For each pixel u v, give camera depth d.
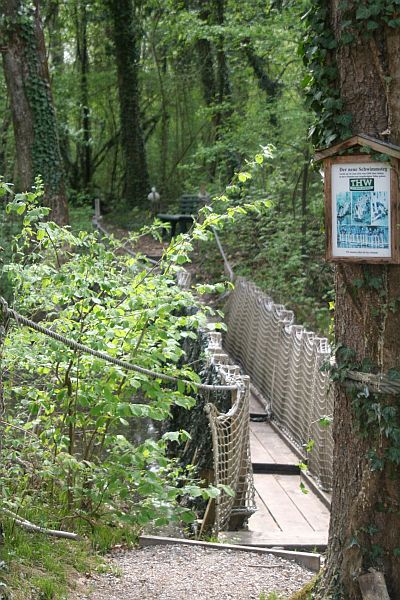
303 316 14.81
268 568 5.07
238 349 14.02
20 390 6.00
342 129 3.75
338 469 3.95
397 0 3.56
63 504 5.68
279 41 16.70
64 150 32.78
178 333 5.82
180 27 19.95
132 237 6.30
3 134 21.95
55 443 5.80
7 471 5.38
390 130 3.65
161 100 33.66
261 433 10.13
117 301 5.89
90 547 5.20
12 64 17.48
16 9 17.12
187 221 21.20
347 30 3.69
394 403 3.71
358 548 3.81
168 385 7.86
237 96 22.98
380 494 3.77
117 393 5.89
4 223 13.71
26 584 4.27
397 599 3.75
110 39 32.22
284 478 8.42
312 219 16.64
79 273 5.54
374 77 3.68
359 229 3.71
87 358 5.57
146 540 5.51
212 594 4.56
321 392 8.09
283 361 10.43
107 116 34.09
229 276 16.09
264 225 17.55
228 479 6.50
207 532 6.52
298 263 15.34
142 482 5.48
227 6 20.52
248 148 18.95
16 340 5.67
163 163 33.22
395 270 3.69
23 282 5.59
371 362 3.74
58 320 5.71
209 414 6.39
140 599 4.42
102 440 5.91
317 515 7.09
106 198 33.09
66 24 30.97
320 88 3.85
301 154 17.45
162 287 5.64
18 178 19.42
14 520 4.91
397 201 3.64
